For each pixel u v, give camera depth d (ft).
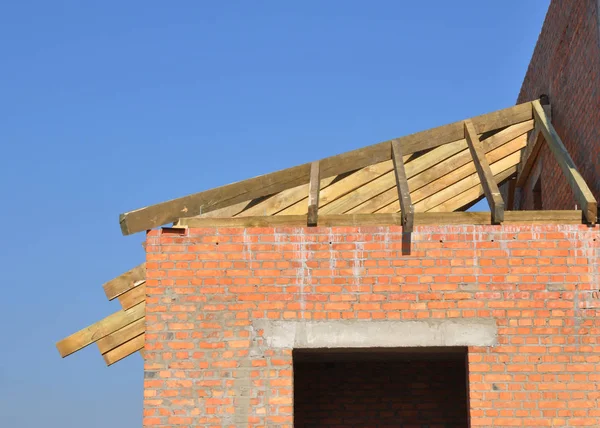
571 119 35.55
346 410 38.06
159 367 28.22
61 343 30.25
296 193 32.96
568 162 32.40
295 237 29.07
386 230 28.94
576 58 34.71
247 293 28.71
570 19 35.68
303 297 28.58
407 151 34.76
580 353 27.66
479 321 28.07
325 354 32.96
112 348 30.35
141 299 30.50
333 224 29.17
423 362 38.45
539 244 28.55
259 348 28.27
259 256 28.99
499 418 27.30
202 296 28.76
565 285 28.19
